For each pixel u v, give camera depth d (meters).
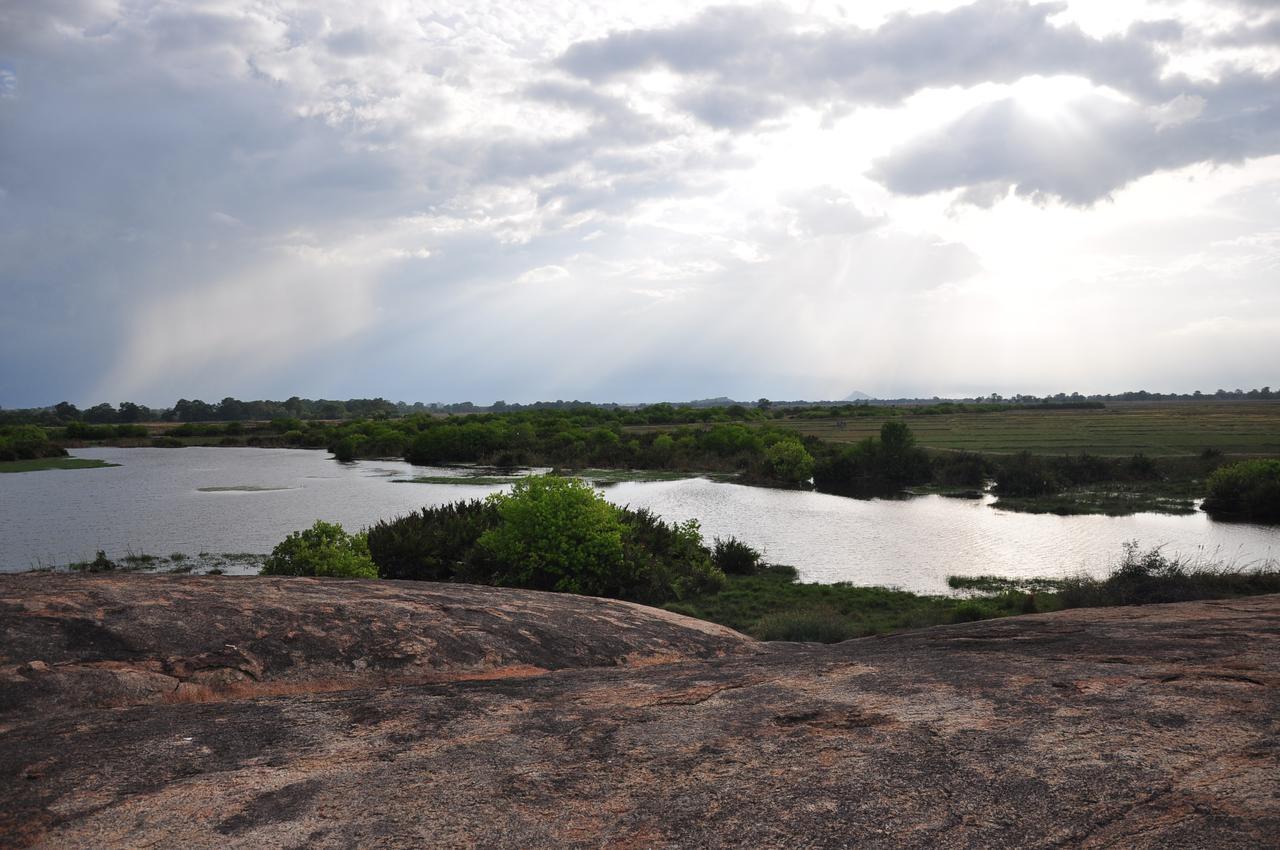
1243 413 120.12
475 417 105.00
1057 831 2.12
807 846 2.12
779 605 16.12
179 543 25.12
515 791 2.56
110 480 46.56
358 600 5.14
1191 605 5.86
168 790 2.57
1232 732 2.74
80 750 2.91
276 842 2.22
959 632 5.51
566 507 15.58
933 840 2.11
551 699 3.68
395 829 2.29
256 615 4.54
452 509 20.25
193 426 118.94
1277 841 1.94
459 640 4.72
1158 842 2.01
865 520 30.89
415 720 3.31
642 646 5.34
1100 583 13.97
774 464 46.19
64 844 2.22
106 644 3.93
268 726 3.23
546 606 5.88
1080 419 102.75
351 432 82.00
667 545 19.67
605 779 2.64
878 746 2.83
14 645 3.76
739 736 3.03
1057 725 2.93
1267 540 25.67
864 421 104.00
